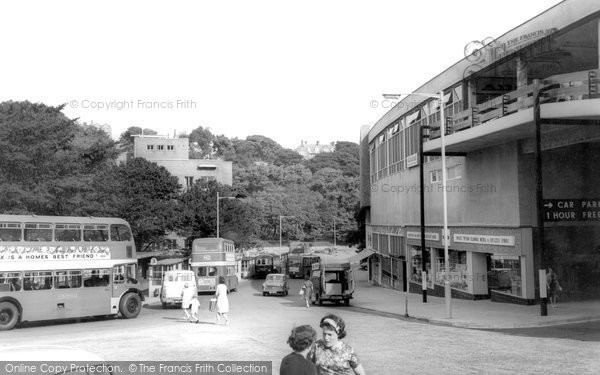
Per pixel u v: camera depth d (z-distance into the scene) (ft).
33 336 67.56
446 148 104.42
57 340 59.88
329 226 434.71
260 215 378.53
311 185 467.11
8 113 114.42
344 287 120.78
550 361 42.88
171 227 207.72
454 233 114.11
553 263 91.71
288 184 450.71
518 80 91.35
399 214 157.69
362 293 152.05
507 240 94.53
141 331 69.72
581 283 92.12
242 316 93.25
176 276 128.47
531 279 90.84
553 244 92.12
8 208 107.76
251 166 454.81
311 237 443.73
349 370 21.84
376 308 106.11
